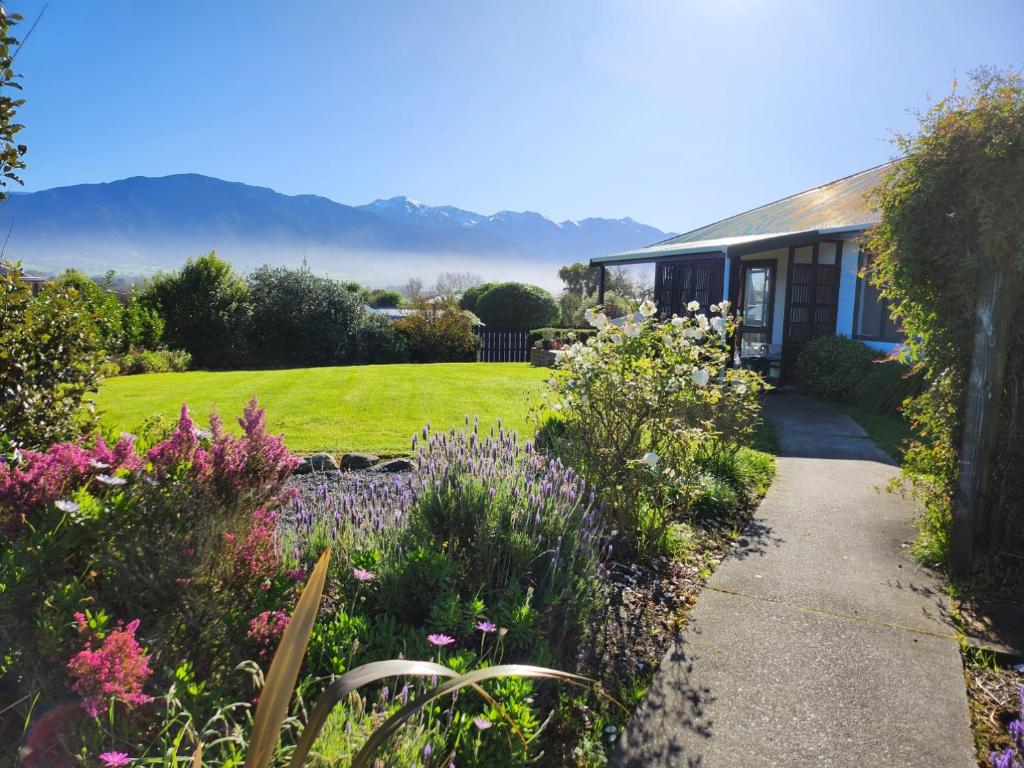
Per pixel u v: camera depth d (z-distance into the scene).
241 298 20.41
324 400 9.59
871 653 2.98
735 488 5.46
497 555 3.15
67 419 4.15
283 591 2.47
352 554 3.07
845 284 12.23
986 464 3.77
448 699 2.20
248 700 2.06
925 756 2.31
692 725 2.45
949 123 3.73
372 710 1.95
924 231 3.98
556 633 2.93
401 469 5.90
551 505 3.51
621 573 3.83
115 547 2.14
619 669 2.84
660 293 14.91
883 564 4.04
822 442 7.72
